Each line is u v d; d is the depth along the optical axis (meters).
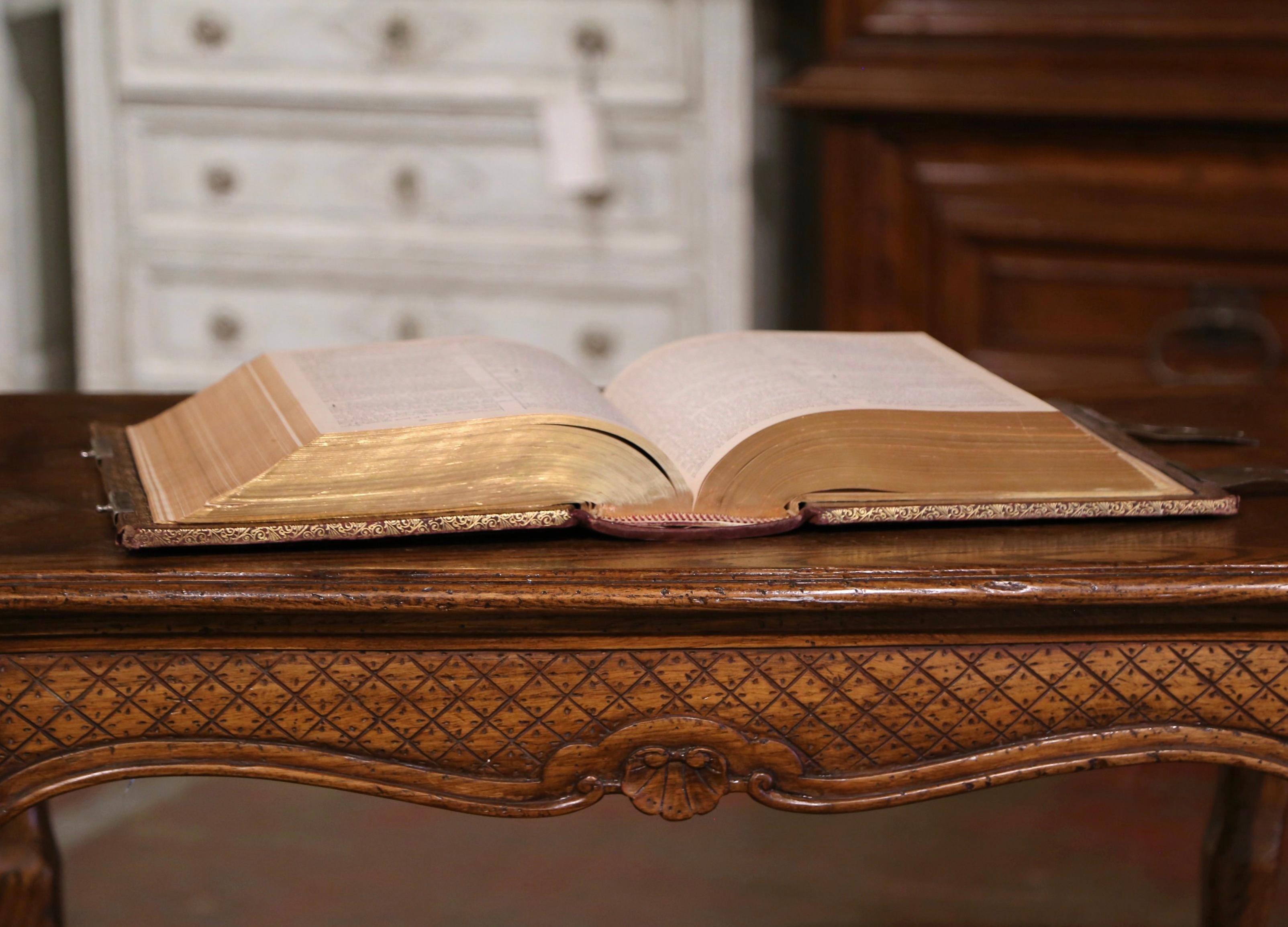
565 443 0.81
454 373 0.92
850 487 0.84
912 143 2.32
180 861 1.70
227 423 0.90
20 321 2.97
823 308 2.46
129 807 1.84
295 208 2.68
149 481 0.87
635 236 2.64
